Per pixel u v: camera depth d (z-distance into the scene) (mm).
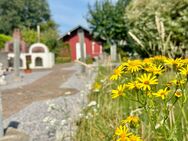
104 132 3059
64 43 37500
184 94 1939
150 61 1980
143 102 1909
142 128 2494
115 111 3699
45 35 40844
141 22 9398
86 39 38875
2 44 33188
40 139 3742
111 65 6762
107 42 25156
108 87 4988
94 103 3932
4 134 3701
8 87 10352
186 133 2195
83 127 3363
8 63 21422
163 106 2062
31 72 18562
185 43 8570
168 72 2545
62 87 9336
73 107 5109
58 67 24797
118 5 25422
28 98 7492
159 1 9312
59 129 3742
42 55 24547
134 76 1911
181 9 8883
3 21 61375
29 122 4656
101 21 25625
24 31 41188
